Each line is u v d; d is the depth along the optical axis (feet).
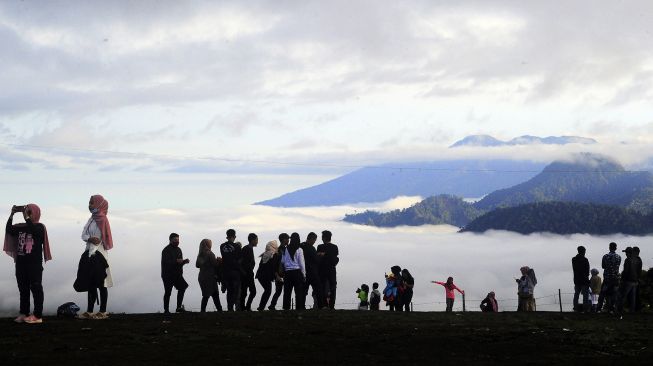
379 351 42.73
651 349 44.04
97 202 55.52
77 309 56.90
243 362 38.60
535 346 44.98
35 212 51.83
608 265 75.25
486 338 48.16
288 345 44.70
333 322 56.08
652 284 84.48
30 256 51.13
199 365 37.52
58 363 37.24
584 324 56.95
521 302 86.79
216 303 68.69
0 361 37.55
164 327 51.19
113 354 40.37
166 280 63.98
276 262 71.26
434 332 50.88
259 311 64.80
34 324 50.93
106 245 55.77
